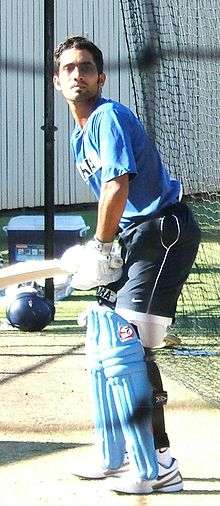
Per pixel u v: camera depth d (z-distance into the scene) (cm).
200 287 1897
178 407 1245
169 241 941
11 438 1142
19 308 1697
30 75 3192
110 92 3167
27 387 1355
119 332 930
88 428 1177
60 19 3162
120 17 3153
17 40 3158
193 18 1727
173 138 1430
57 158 3238
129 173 902
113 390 943
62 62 938
